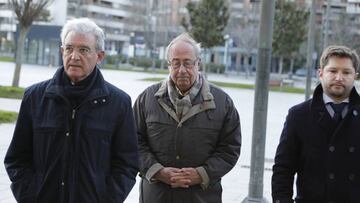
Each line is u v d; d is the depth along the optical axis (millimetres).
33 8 21047
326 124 3555
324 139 3561
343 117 3537
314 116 3600
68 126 3240
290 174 3709
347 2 49500
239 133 4195
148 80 36531
